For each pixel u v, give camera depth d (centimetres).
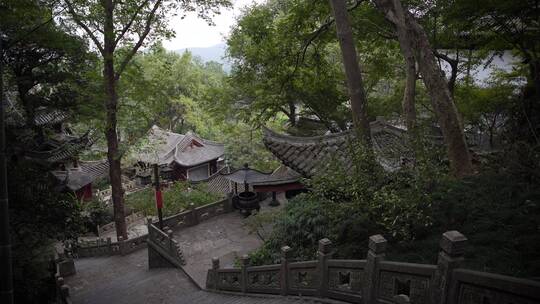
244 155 3077
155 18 1869
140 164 3712
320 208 945
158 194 1720
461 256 470
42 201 1195
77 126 3472
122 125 2139
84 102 2092
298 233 955
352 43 1091
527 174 781
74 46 1956
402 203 695
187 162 4031
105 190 3456
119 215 2112
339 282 683
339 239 844
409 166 830
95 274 1662
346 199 873
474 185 817
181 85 4253
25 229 1163
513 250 588
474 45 1599
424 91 1866
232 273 1088
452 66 1639
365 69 2006
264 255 1019
